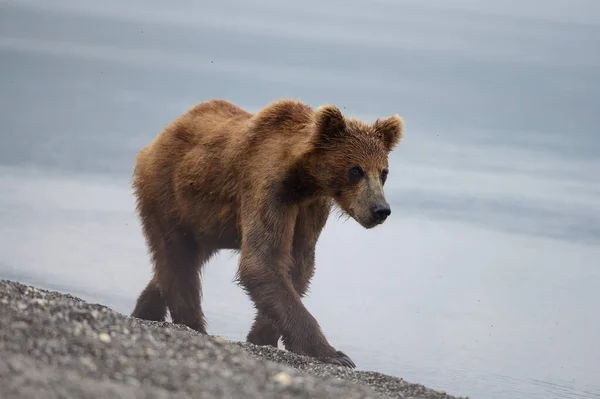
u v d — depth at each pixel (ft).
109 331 27.99
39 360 24.44
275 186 40.50
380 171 40.63
